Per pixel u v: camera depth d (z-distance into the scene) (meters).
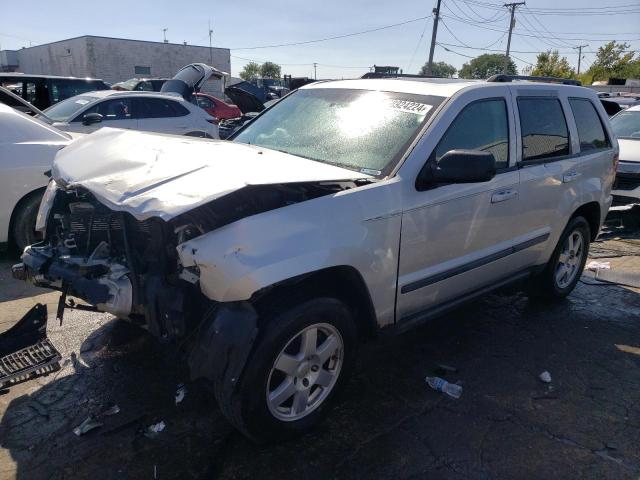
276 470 2.71
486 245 3.82
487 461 2.84
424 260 3.36
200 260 2.50
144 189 2.69
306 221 2.73
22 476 2.62
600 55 55.94
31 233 5.54
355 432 3.04
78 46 47.16
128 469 2.69
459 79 4.24
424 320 3.54
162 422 3.04
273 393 2.79
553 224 4.47
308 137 3.79
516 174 3.94
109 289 2.88
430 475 2.72
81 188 3.06
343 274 2.96
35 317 3.61
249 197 2.79
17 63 61.00
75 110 9.56
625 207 7.68
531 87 4.30
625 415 3.29
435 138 3.36
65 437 2.91
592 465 2.84
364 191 2.99
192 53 51.53
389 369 3.74
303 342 2.84
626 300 5.19
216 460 2.77
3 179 5.27
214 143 3.67
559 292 4.98
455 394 3.43
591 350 4.13
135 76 48.75
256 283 2.51
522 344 4.19
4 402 3.20
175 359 2.88
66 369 3.57
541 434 3.08
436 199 3.31
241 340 2.56
